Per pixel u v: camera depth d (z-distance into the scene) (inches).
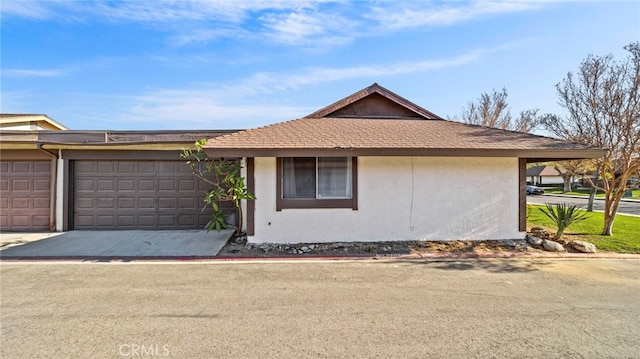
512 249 320.8
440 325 157.8
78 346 137.3
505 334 149.0
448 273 245.6
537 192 1566.2
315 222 336.8
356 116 450.3
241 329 153.2
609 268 261.0
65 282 220.8
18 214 401.1
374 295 198.5
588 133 414.0
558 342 142.2
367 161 340.2
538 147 320.8
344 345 138.9
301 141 321.4
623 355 132.3
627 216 617.3
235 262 276.4
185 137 448.8
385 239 340.2
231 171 349.7
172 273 243.8
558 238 352.8
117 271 248.7
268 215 335.0
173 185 411.2
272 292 203.3
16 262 272.5
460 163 346.0
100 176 407.2
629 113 375.2
